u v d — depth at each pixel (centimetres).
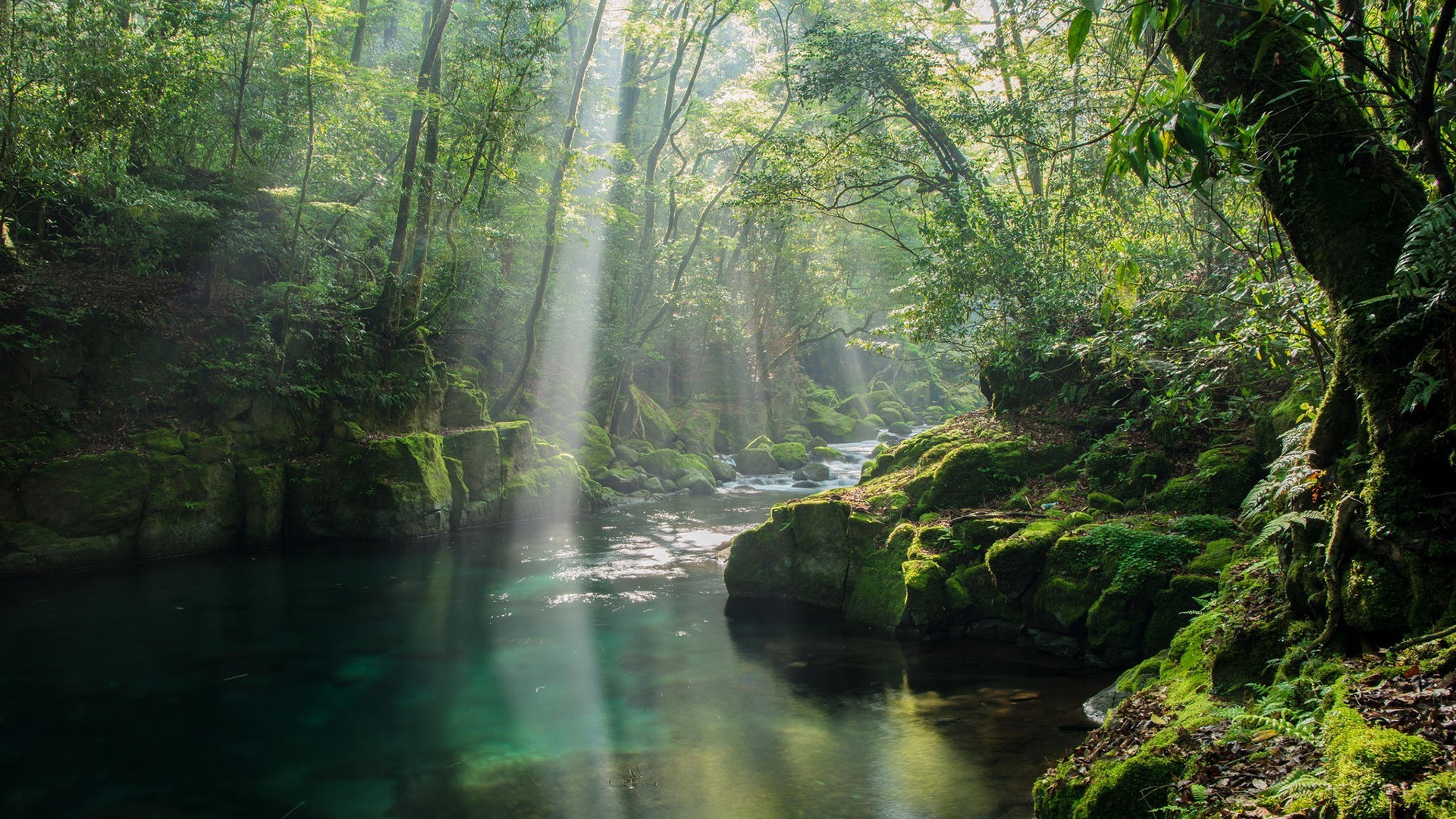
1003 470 1027
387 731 686
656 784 580
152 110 1445
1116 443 980
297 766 621
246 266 1666
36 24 1294
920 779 567
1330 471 475
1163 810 390
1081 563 804
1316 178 443
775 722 687
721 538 1586
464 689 787
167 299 1486
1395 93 382
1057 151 605
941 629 899
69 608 1055
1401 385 418
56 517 1234
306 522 1511
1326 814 307
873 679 779
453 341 2195
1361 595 429
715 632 961
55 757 638
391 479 1578
